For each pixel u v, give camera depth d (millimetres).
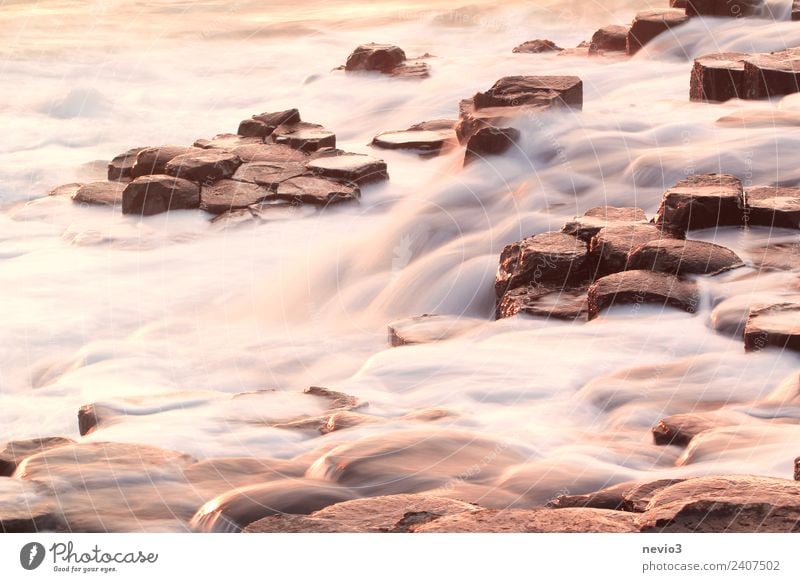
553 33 27734
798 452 6480
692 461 6523
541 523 5074
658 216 11297
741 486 5367
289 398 7930
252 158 15391
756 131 14445
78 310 11438
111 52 27891
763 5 21297
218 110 22234
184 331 10961
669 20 21172
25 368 10242
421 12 30688
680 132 14859
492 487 6070
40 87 24641
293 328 11148
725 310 9109
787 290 9414
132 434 6988
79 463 6133
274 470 6246
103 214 14656
